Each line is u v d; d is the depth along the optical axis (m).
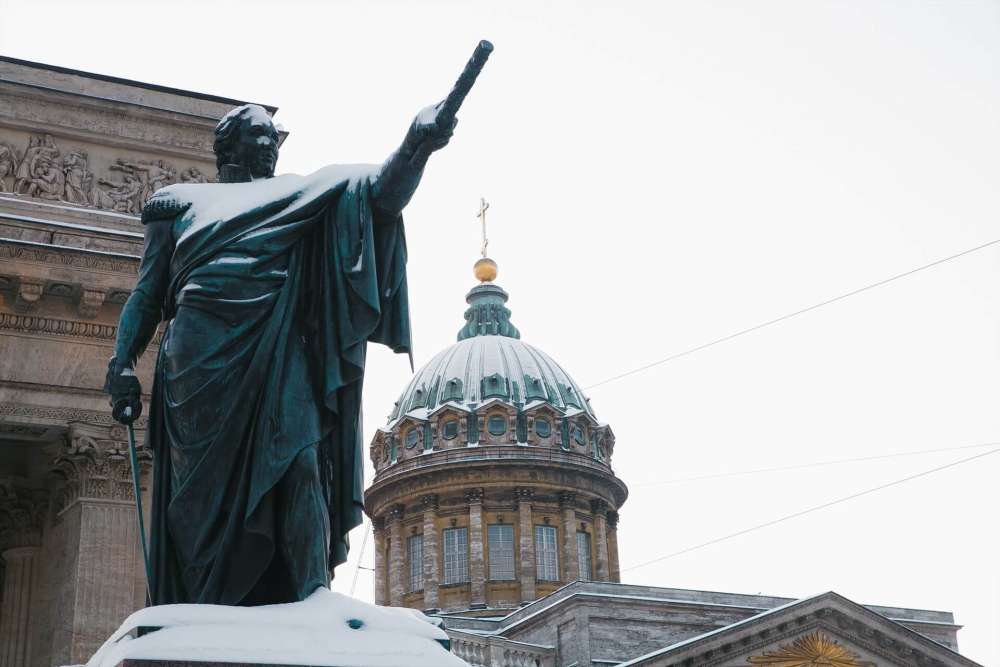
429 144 5.67
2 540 30.72
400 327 5.93
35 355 29.55
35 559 30.22
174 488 5.50
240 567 5.33
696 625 74.56
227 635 4.91
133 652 4.76
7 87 31.28
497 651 71.00
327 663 4.93
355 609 5.21
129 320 5.75
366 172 5.89
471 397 98.19
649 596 76.44
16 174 31.03
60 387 29.48
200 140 32.81
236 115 6.18
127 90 32.59
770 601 78.19
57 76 32.03
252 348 5.50
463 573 91.81
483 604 89.56
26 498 30.42
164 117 32.50
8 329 29.50
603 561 94.38
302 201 5.75
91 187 31.62
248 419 5.43
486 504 93.06
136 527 29.12
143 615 4.95
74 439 29.12
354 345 5.64
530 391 99.00
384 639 5.09
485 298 109.38
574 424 97.75
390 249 5.91
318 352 5.67
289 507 5.38
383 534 95.81
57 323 29.91
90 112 32.00
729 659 65.06
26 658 29.36
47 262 29.50
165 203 5.85
